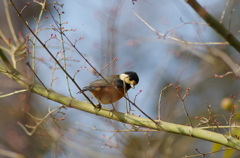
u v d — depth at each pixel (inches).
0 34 346.3
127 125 345.4
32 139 476.7
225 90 600.4
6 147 462.0
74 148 391.2
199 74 467.2
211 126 276.5
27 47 326.3
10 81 381.4
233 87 603.5
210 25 254.4
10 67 329.1
